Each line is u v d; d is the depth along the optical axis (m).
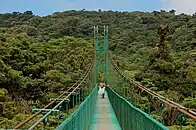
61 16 79.19
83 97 15.35
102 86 31.08
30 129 3.49
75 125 6.07
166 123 10.93
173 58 34.00
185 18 60.22
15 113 21.53
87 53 43.25
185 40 43.66
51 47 41.12
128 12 85.06
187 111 4.26
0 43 31.31
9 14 78.50
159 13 78.00
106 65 45.12
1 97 23.52
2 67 26.89
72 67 35.59
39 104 25.03
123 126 10.55
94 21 79.00
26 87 26.91
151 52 34.19
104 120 14.41
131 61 44.09
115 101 16.19
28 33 60.94
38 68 31.38
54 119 7.19
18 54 31.09
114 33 70.50
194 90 28.03
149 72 30.36
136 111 6.82
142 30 66.62
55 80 29.22
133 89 12.27
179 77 29.92
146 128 5.36
